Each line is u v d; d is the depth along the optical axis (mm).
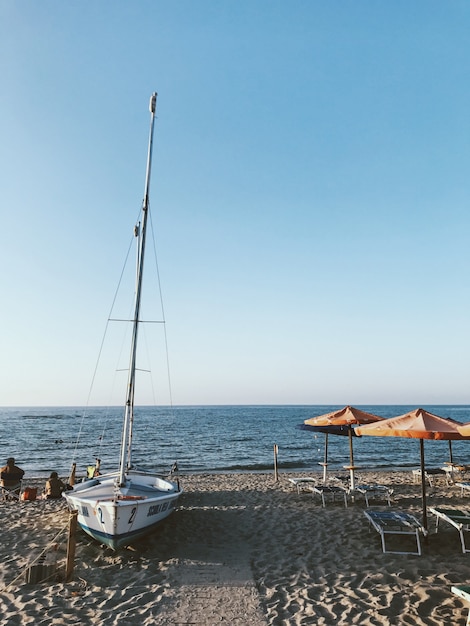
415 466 28062
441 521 10906
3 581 7664
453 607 6359
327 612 6352
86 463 30625
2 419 98562
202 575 7848
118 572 8062
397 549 9000
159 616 6285
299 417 111688
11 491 15008
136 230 12734
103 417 109688
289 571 8008
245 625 6000
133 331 12117
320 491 12961
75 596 7023
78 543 9766
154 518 9766
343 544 9523
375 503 13375
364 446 42906
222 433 59406
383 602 6613
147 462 31266
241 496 14977
